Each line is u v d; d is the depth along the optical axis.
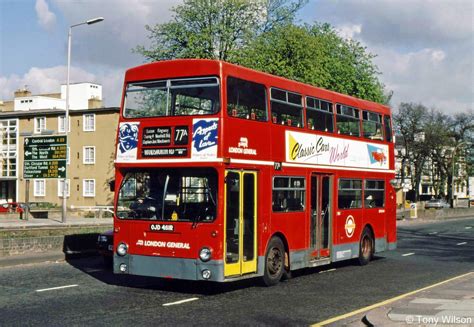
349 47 58.91
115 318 10.04
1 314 10.32
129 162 13.04
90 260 19.66
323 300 12.05
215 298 12.23
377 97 58.75
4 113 67.31
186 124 12.48
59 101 82.12
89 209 51.81
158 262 12.45
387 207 20.14
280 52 48.59
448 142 90.69
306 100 15.55
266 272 13.67
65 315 10.26
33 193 65.69
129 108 13.26
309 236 15.40
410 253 23.28
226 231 12.14
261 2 49.44
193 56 48.72
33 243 19.86
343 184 17.28
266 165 13.59
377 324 9.00
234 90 12.70
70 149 63.91
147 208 12.70
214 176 12.15
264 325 9.60
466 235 35.47
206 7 48.56
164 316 10.26
